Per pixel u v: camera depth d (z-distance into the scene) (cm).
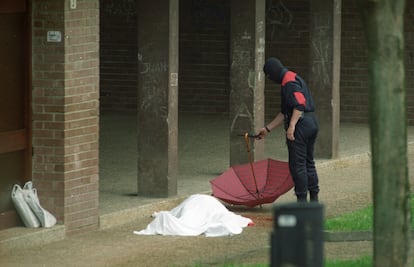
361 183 3522
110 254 2442
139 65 3039
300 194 2839
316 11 3841
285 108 2830
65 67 2586
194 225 2703
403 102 1809
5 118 2566
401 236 1830
